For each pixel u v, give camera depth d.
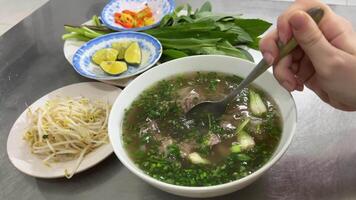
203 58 0.41
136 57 0.51
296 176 0.36
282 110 0.35
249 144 0.34
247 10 0.60
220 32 0.50
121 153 0.32
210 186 0.29
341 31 0.33
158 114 0.38
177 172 0.33
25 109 0.47
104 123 0.43
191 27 0.51
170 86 0.41
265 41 0.34
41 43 0.58
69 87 0.47
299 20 0.30
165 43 0.52
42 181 0.38
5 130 0.44
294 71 0.37
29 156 0.40
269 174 0.36
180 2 0.64
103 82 0.48
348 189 0.34
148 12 0.61
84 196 0.36
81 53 0.52
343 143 0.38
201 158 0.34
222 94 0.39
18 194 0.37
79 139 0.41
